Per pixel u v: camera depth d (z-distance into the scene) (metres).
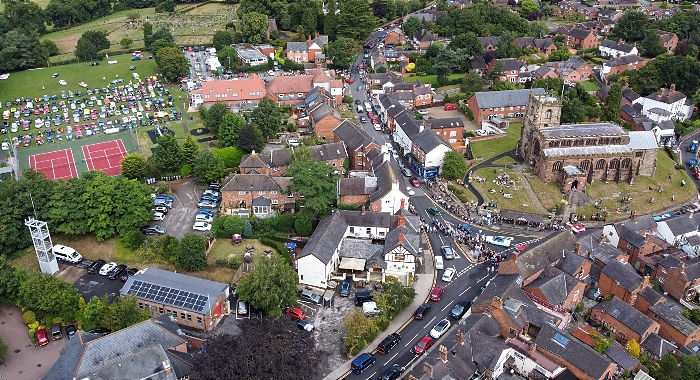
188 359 84.50
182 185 148.75
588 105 195.50
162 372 76.94
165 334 86.44
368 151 156.12
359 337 93.44
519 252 109.12
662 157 172.25
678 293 110.31
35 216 117.62
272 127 173.88
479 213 138.38
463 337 87.75
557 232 119.44
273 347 82.00
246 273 108.25
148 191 127.00
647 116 197.12
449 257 119.75
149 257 116.56
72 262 116.25
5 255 113.12
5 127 185.25
